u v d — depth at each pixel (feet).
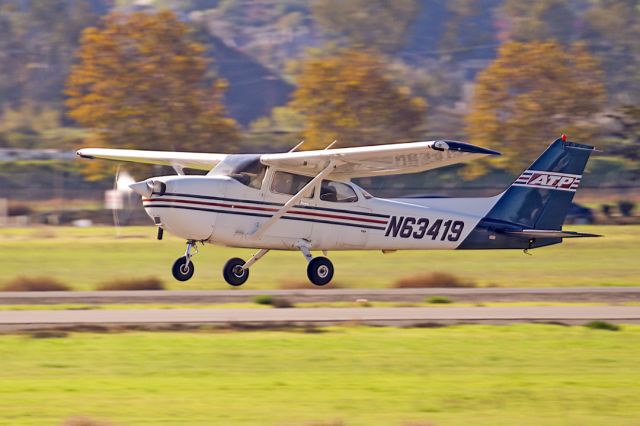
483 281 288.10
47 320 176.55
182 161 255.50
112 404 117.19
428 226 241.14
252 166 225.76
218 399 120.47
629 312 194.49
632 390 128.16
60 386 127.13
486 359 149.38
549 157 249.14
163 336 163.22
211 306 203.62
